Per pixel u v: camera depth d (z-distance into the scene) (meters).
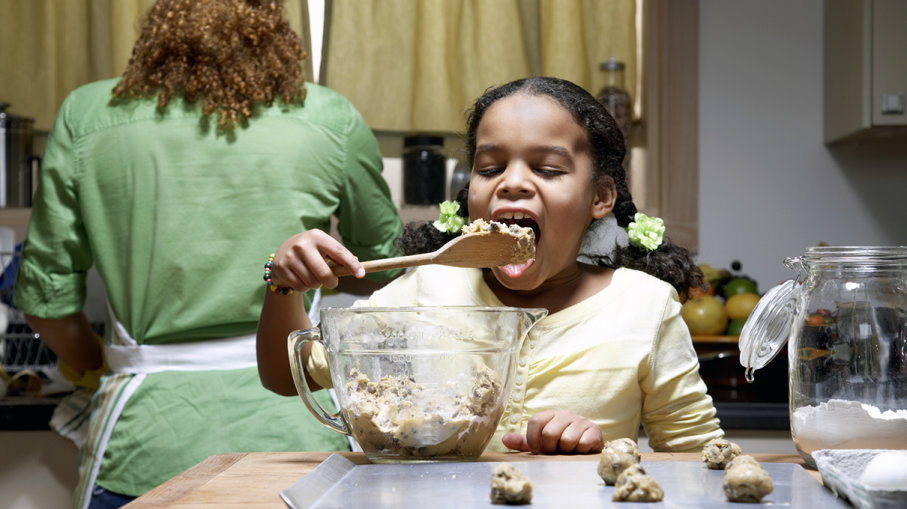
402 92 2.36
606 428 1.04
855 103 2.18
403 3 2.35
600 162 1.17
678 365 1.09
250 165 1.46
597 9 2.38
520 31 2.35
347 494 0.65
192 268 1.44
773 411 1.70
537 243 1.07
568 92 1.13
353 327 0.78
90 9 2.33
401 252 1.37
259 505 0.64
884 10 2.12
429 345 0.78
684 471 0.74
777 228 2.39
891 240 2.39
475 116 1.22
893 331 0.72
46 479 1.74
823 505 0.61
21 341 1.98
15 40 2.33
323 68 2.34
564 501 0.63
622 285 1.12
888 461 0.64
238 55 1.46
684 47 2.38
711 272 2.10
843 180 2.39
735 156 2.40
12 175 2.23
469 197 1.10
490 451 1.00
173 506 0.64
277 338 1.06
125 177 1.46
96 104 1.50
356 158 1.57
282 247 0.93
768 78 2.40
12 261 1.95
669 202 2.37
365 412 0.77
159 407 1.43
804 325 0.75
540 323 1.09
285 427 1.44
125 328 1.49
